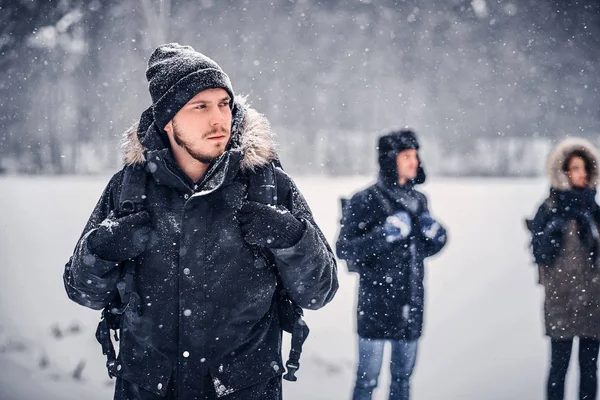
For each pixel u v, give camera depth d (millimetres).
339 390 5176
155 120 2262
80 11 32094
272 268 2303
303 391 5133
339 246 4594
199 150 2229
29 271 9016
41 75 32625
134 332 2236
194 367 2193
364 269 4535
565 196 4707
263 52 37406
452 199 18469
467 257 10516
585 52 42875
